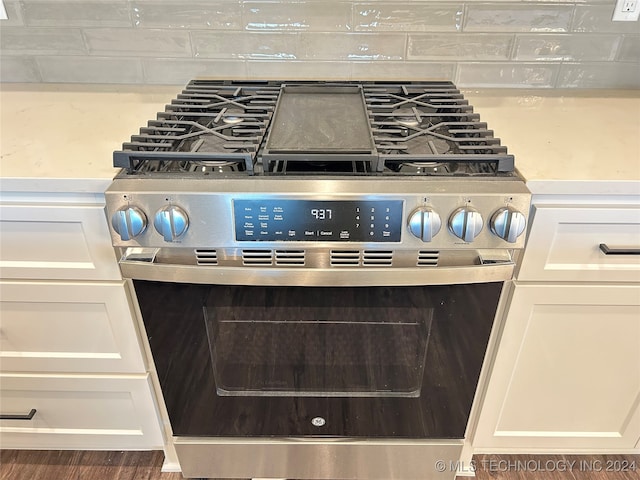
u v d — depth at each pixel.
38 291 1.07
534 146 1.08
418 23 1.36
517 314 1.09
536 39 1.38
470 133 1.04
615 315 1.09
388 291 0.99
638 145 1.09
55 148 1.06
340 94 1.27
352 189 0.88
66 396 1.24
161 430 1.31
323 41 1.39
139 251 0.97
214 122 1.08
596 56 1.40
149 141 0.99
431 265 0.96
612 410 1.26
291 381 1.15
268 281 0.96
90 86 1.43
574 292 1.05
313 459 1.30
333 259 0.94
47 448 1.37
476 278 0.96
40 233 1.00
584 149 1.07
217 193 0.88
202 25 1.37
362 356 1.10
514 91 1.43
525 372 1.19
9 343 1.16
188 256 0.96
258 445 1.27
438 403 1.17
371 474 1.33
